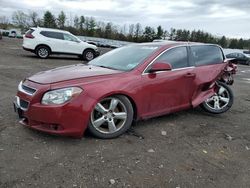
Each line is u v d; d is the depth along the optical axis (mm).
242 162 4375
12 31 68938
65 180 3533
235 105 7934
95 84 4559
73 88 4375
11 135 4660
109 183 3535
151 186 3535
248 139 5324
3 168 3699
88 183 3506
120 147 4512
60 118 4285
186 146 4762
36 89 4418
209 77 6090
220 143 5020
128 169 3881
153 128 5438
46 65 14922
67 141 4559
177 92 5613
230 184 3730
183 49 5914
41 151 4199
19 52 22188
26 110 4492
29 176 3564
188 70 5805
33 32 18250
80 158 4074
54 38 18625
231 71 6730
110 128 4758
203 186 3629
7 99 6891
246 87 11992
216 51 6594
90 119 4555
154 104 5281
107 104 4730
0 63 14109
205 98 6152
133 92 4891
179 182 3672
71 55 19828
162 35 70438
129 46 6184
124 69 5191
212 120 6234
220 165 4215
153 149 4543
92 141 4637
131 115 4945
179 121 5969
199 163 4219
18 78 10156
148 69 5195
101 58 6035
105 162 4016
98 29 78312
